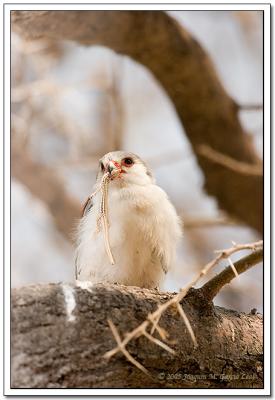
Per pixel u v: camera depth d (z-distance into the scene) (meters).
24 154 14.17
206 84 11.70
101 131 14.45
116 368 6.49
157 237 9.12
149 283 9.29
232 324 7.29
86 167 13.75
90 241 9.14
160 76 11.61
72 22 10.53
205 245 14.48
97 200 9.49
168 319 6.82
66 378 6.35
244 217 12.05
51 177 14.47
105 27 10.67
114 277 9.07
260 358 7.25
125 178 9.37
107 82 13.98
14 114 13.67
